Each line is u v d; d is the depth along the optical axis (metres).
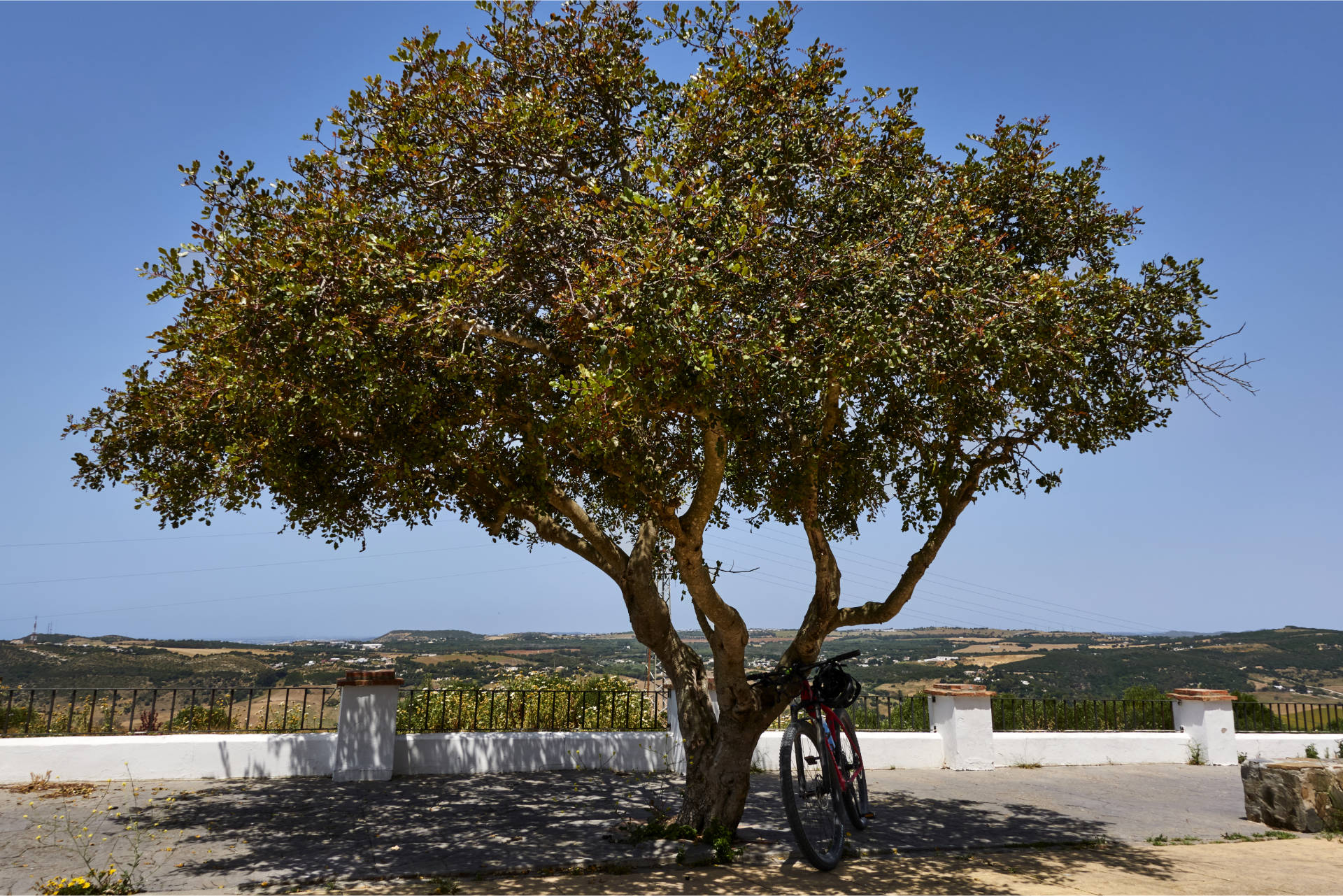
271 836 6.70
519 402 6.09
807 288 5.79
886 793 9.22
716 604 6.59
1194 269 6.48
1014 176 6.96
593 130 6.59
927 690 11.80
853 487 7.58
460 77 5.79
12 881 5.37
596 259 5.67
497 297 5.53
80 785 8.48
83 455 7.32
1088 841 6.96
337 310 5.18
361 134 6.00
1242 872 5.90
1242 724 12.98
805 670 6.94
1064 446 7.09
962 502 7.52
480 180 6.25
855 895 5.27
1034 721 12.40
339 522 8.12
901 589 7.29
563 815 7.60
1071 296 6.08
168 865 5.83
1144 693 13.77
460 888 5.40
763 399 6.11
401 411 5.94
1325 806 7.51
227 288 5.36
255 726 10.23
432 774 9.58
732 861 6.10
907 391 6.66
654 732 10.49
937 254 5.67
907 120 6.53
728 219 5.68
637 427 6.31
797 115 6.41
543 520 7.41
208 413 6.43
